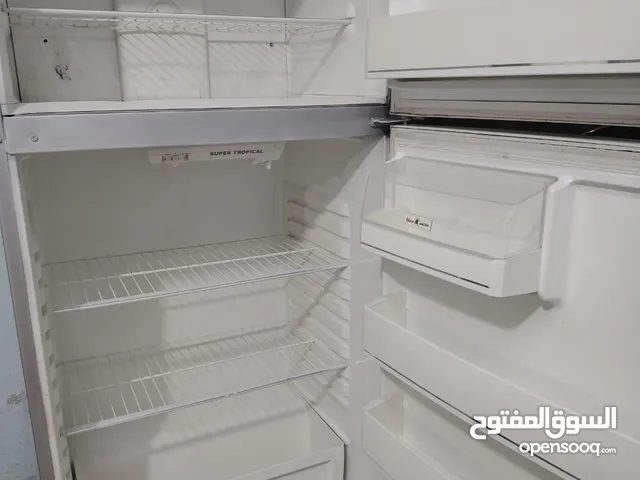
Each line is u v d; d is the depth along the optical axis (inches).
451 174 35.2
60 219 50.8
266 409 62.1
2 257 32.0
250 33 54.1
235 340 60.9
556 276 28.7
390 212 39.0
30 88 45.4
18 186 31.6
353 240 48.4
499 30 27.8
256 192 60.4
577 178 27.6
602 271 27.0
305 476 50.3
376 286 46.7
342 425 54.1
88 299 51.2
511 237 30.5
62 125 31.4
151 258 55.1
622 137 27.7
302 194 57.5
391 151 41.6
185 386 58.1
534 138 29.8
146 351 55.9
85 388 52.8
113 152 51.8
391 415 43.7
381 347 39.3
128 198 53.5
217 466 59.1
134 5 46.9
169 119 34.1
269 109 37.3
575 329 28.7
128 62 47.6
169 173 55.0
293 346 61.6
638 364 25.8
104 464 54.1
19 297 32.9
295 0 53.7
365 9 43.1
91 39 46.8
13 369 33.8
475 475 37.2
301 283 58.9
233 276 52.9
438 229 34.3
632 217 25.4
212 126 35.5
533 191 29.3
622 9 22.3
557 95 28.5
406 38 34.2
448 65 31.3
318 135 39.4
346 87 46.8
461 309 37.0
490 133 32.5
